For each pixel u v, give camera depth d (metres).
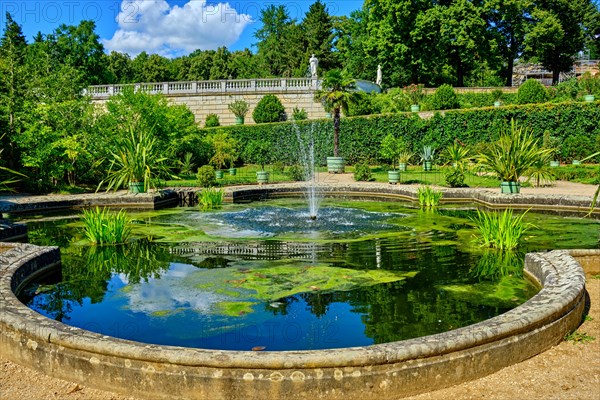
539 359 3.51
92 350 3.22
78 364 3.27
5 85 16.34
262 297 5.15
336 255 7.05
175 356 3.02
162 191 14.60
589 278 5.69
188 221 10.41
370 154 25.67
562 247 7.45
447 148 23.20
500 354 3.34
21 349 3.54
